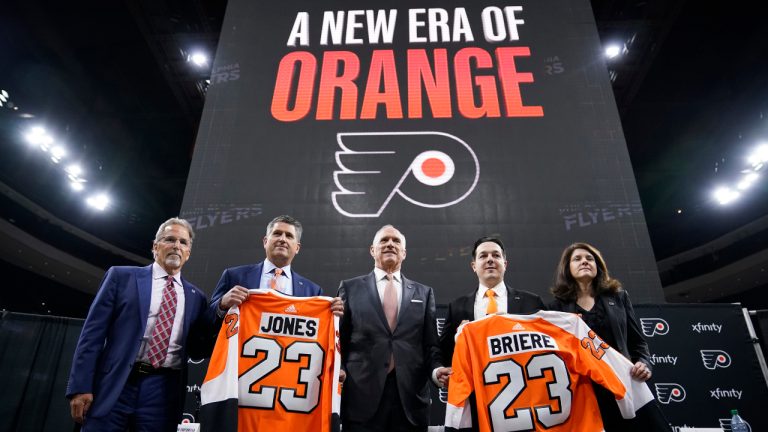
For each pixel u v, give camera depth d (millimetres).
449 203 4816
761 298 14117
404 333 2748
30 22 9227
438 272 4512
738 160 11914
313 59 5637
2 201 11469
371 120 5238
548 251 4594
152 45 9961
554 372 2473
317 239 4668
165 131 12609
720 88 11016
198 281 4484
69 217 13109
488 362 2520
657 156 13188
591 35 5746
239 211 4797
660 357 3879
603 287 2842
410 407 2553
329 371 2512
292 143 5145
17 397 3691
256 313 2609
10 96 10281
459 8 5980
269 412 2455
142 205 14734
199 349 2770
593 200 4816
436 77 5480
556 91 5398
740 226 13086
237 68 5594
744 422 3529
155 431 2318
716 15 9461
